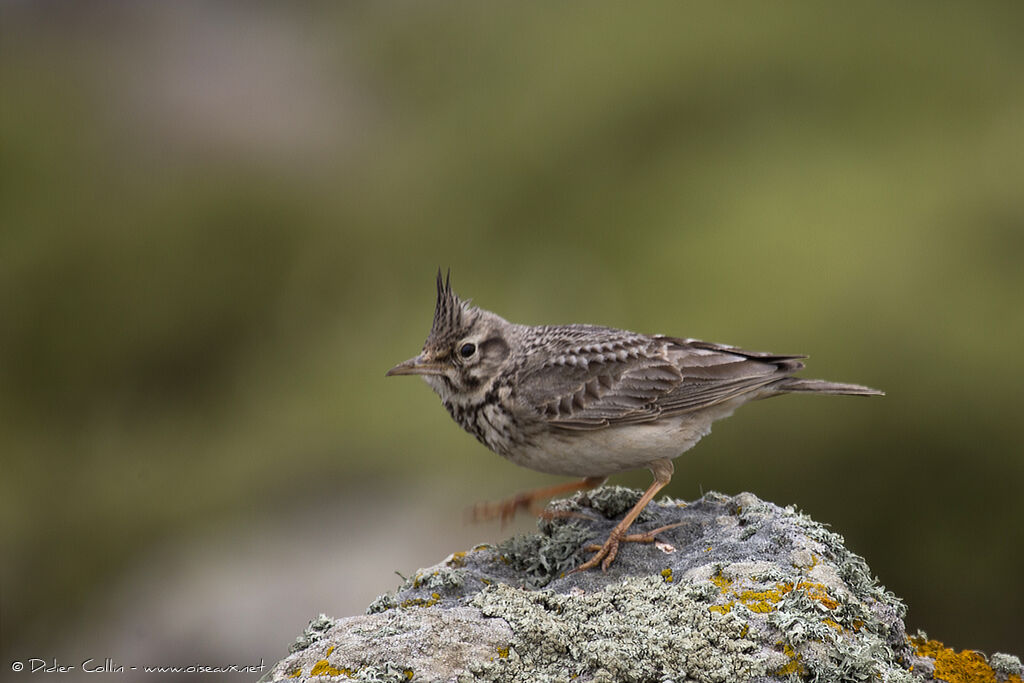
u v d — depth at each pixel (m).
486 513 8.10
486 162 22.28
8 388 20.25
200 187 23.69
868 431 14.21
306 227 22.62
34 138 24.78
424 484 15.63
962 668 6.55
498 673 5.70
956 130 19.66
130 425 19.56
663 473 7.99
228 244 22.45
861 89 21.08
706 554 6.87
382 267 21.20
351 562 14.20
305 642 6.10
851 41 22.09
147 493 17.34
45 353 20.86
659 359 8.15
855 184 18.50
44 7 29.48
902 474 13.99
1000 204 17.41
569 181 21.02
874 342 15.31
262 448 17.67
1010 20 22.55
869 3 22.94
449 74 25.55
